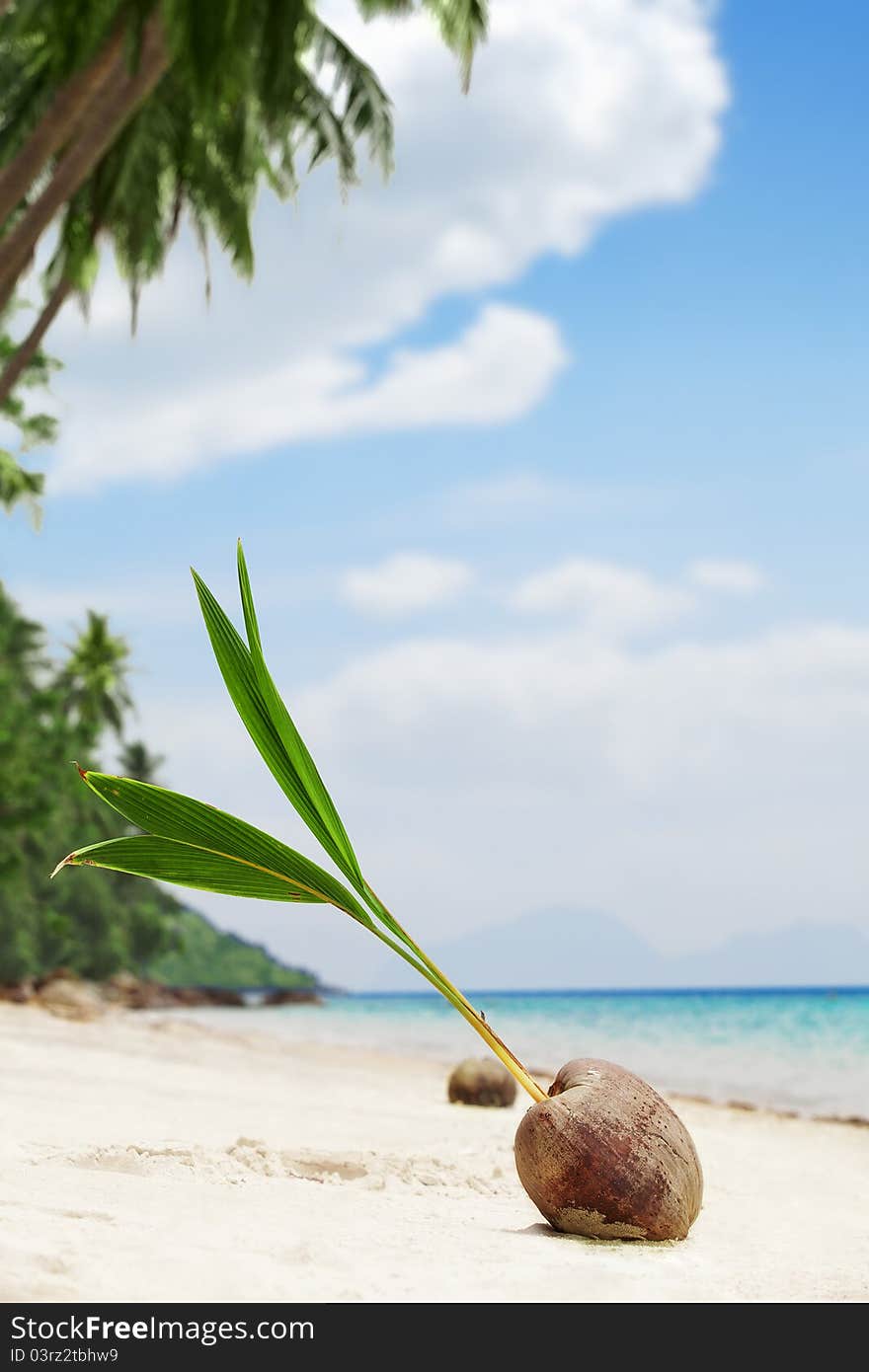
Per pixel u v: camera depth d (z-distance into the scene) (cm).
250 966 5159
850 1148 390
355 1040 1184
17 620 1859
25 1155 225
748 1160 328
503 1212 213
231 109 652
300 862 199
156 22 528
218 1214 190
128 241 691
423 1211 209
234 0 498
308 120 649
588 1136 198
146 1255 162
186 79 513
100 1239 167
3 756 1238
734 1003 3278
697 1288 171
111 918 2188
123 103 541
